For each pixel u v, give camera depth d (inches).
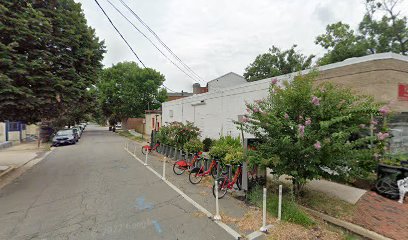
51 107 377.1
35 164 491.2
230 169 286.5
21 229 186.9
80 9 404.8
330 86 235.8
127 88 1512.1
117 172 391.5
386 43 919.0
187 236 175.2
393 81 299.4
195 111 746.8
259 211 220.1
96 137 1224.2
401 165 252.5
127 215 213.0
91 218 206.5
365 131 287.9
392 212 214.4
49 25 322.7
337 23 1059.9
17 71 289.9
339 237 180.4
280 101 239.6
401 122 309.6
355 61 325.4
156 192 280.5
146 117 1341.0
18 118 375.2
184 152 470.6
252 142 259.6
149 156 564.4
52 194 276.5
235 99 546.0
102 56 443.5
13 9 310.8
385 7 920.3
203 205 237.5
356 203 233.0
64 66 366.3
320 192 260.5
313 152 209.5
